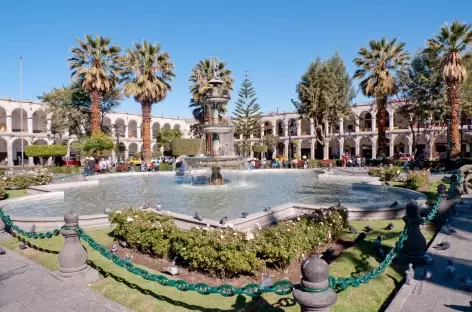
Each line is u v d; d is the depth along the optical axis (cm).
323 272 312
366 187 1530
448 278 476
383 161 2934
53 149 3794
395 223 825
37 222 847
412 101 3134
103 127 4184
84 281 517
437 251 596
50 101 3850
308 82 3609
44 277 534
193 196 1353
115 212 730
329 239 675
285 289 363
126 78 3078
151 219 688
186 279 521
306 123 5828
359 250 610
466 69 2669
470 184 1256
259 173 2606
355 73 3059
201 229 588
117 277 530
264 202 1187
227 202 1193
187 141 4328
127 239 660
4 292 486
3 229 776
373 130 4825
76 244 538
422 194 1173
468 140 3656
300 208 952
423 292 438
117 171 2902
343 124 5378
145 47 2964
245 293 377
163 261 601
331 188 1581
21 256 645
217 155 1725
